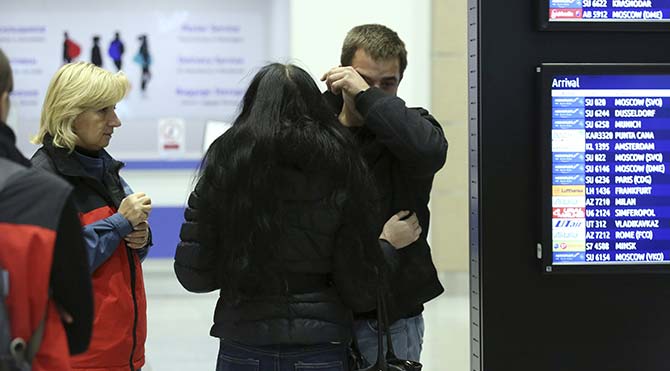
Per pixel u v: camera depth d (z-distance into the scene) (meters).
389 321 4.20
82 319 3.02
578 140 4.02
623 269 4.06
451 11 13.49
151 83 14.30
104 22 14.20
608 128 4.03
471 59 4.12
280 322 3.60
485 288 4.12
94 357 4.13
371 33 4.25
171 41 14.28
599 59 4.09
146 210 4.26
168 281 14.11
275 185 3.54
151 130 14.34
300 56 13.31
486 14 4.03
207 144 11.20
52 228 2.81
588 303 4.17
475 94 4.09
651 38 4.10
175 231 14.14
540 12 3.97
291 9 13.30
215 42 14.34
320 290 3.70
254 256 3.51
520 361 4.15
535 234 4.11
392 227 4.06
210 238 3.67
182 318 11.30
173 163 14.22
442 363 8.78
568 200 4.04
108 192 4.37
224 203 3.54
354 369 3.89
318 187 3.59
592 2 4.00
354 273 3.66
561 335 4.16
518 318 4.14
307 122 3.60
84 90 4.16
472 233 4.20
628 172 4.05
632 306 4.19
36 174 2.88
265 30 14.38
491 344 4.14
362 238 3.63
